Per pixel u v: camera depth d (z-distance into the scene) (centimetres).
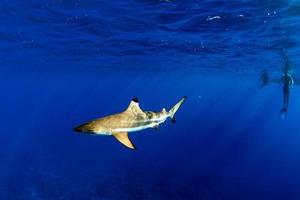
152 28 2036
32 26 2131
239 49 2664
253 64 3625
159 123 342
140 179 3003
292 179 3712
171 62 3847
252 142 9119
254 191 3188
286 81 2047
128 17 1816
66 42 2689
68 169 3241
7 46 2966
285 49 2523
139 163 3672
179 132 8712
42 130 7862
